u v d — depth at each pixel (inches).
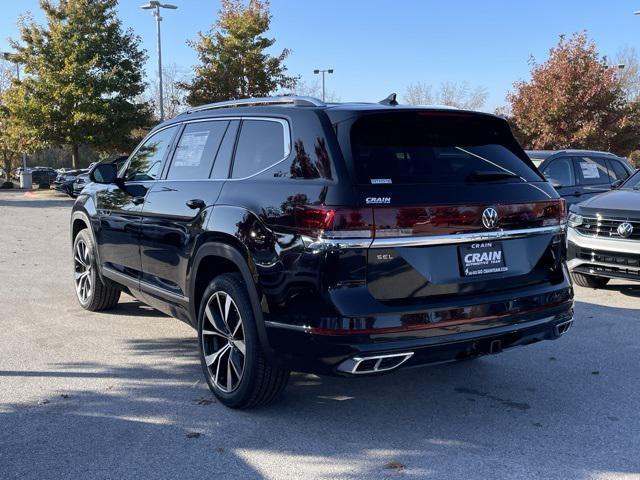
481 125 168.1
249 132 171.8
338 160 141.7
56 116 1165.7
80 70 1146.7
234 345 162.2
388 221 137.3
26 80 1167.6
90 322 249.0
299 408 167.6
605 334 237.0
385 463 137.5
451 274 145.3
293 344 142.6
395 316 137.2
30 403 168.6
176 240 185.5
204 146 188.4
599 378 191.2
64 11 1189.1
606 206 298.7
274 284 145.5
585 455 141.4
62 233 551.2
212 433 151.7
